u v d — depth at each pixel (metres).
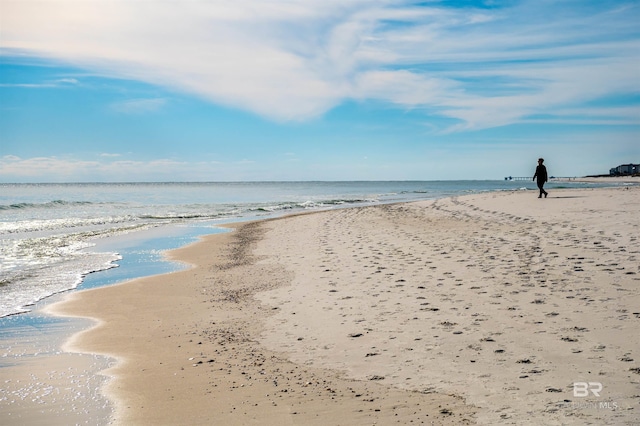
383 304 10.03
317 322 9.39
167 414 5.93
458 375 6.46
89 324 10.24
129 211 45.91
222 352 8.20
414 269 12.96
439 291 10.56
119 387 6.84
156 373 7.36
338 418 5.57
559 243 14.73
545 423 5.02
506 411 5.38
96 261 18.19
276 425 5.49
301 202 60.41
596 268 11.28
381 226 23.38
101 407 6.20
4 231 27.78
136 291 13.22
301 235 22.81
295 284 12.80
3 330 9.87
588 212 21.42
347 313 9.71
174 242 23.47
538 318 8.30
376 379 6.62
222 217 38.12
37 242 23.08
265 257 17.73
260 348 8.28
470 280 11.23
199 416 5.84
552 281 10.50
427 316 9.00
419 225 22.72
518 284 10.52
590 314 8.25
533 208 25.08
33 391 6.74
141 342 8.96
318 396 6.21
